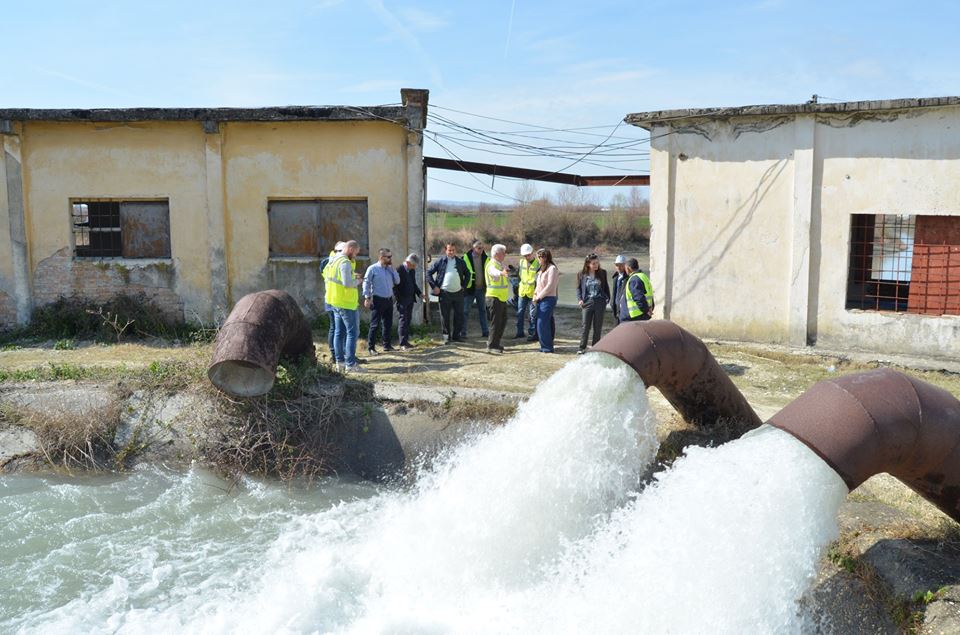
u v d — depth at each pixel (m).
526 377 11.72
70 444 10.12
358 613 6.85
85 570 7.59
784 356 13.10
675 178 14.16
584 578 6.71
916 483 6.36
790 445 5.95
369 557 7.79
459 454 9.73
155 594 7.13
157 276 15.34
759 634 5.50
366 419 10.45
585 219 47.41
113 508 9.02
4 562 7.71
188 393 10.77
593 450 7.73
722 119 13.58
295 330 11.01
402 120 14.89
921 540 6.55
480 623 6.60
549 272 13.48
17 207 14.94
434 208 62.66
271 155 15.18
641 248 45.31
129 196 15.15
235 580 7.40
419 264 15.47
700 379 8.61
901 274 12.80
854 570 6.38
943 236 12.24
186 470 10.06
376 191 15.25
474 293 15.27
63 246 15.16
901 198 12.29
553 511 7.56
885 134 12.34
